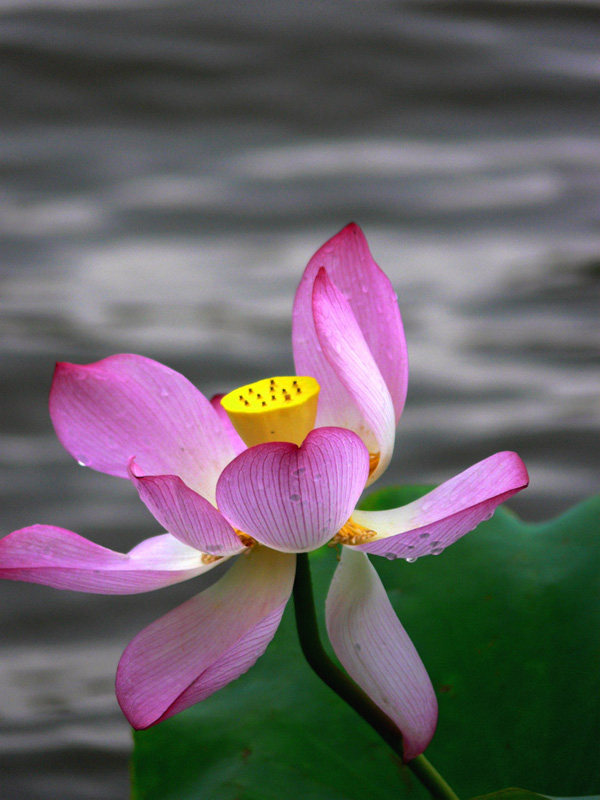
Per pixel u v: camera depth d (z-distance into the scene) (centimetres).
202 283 573
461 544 190
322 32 832
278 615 171
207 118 764
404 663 172
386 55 814
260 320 539
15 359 499
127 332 525
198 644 172
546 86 779
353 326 174
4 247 612
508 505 414
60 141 735
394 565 189
